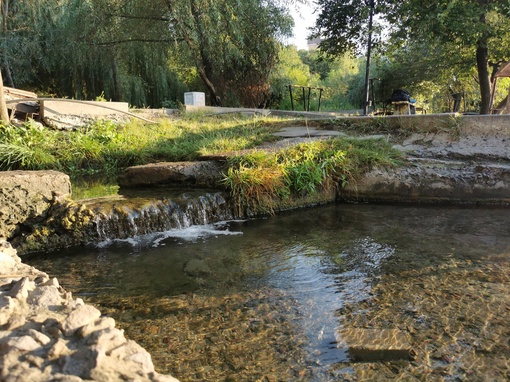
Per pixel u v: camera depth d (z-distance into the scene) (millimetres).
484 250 4230
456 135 6891
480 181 5902
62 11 14898
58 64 15914
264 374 2379
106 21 14453
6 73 15484
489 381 2273
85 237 4645
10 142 7496
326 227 5176
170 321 2986
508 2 12078
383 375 2342
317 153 6340
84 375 1343
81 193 5844
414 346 2602
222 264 4078
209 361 2508
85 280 3730
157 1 13906
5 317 1698
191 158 6863
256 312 3107
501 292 3287
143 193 5695
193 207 5363
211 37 13609
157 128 9406
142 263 4125
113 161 7801
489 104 14289
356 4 17531
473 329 2768
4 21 14609
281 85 18547
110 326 1665
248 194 5688
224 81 16547
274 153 6293
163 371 2412
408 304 3146
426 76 21219
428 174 6062
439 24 12484
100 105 9625
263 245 4602
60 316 1752
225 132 8508
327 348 2617
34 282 2176
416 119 7297
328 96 25781
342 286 3523
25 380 1288
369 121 7848
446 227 5031
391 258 4102
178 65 17359
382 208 5965
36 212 4555
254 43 15688
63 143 8055
